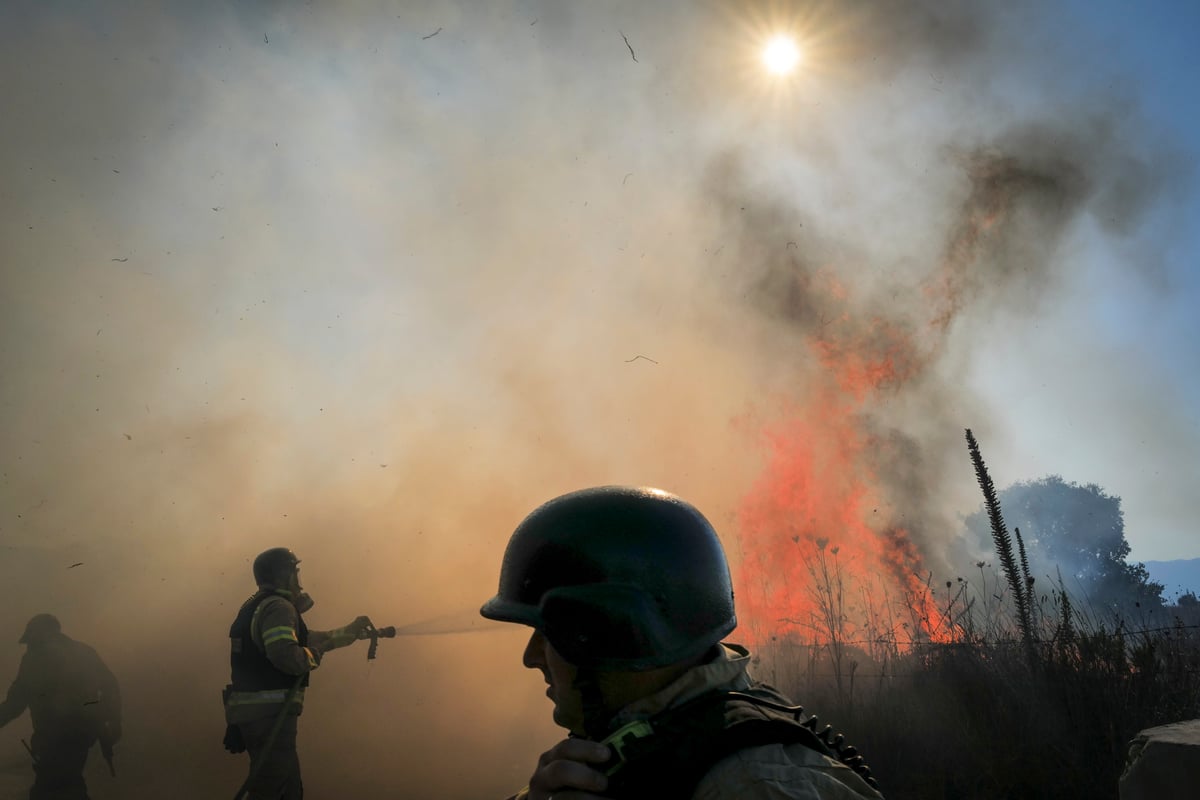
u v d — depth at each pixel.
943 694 4.91
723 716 1.10
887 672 5.40
